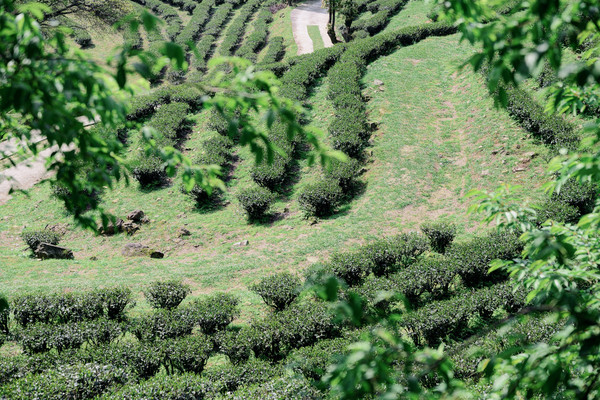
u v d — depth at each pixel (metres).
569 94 4.60
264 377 10.99
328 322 13.29
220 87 3.01
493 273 16.11
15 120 4.04
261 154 2.92
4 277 19.00
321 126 30.50
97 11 38.84
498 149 24.22
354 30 54.88
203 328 14.50
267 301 16.34
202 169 4.28
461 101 30.42
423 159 25.64
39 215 26.00
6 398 9.38
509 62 2.42
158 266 20.27
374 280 15.22
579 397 2.83
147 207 25.77
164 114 33.19
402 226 21.27
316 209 23.08
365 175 25.67
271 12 76.81
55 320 14.67
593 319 2.63
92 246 22.89
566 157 3.87
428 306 13.48
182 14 79.81
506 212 4.77
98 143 3.53
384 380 2.53
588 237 4.71
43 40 2.85
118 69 2.55
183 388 10.07
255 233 22.80
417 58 37.66
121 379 10.83
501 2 3.00
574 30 2.46
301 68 37.28
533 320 11.65
